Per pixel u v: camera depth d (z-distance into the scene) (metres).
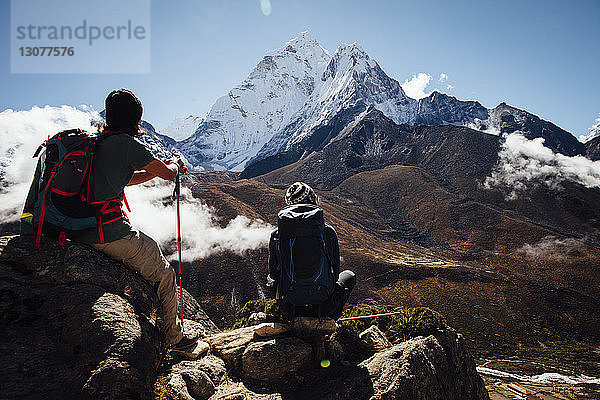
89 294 4.04
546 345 122.31
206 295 124.62
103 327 3.75
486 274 161.75
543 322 134.75
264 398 4.86
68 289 4.07
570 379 95.75
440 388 5.75
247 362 5.27
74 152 4.01
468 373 6.79
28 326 3.75
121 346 3.70
